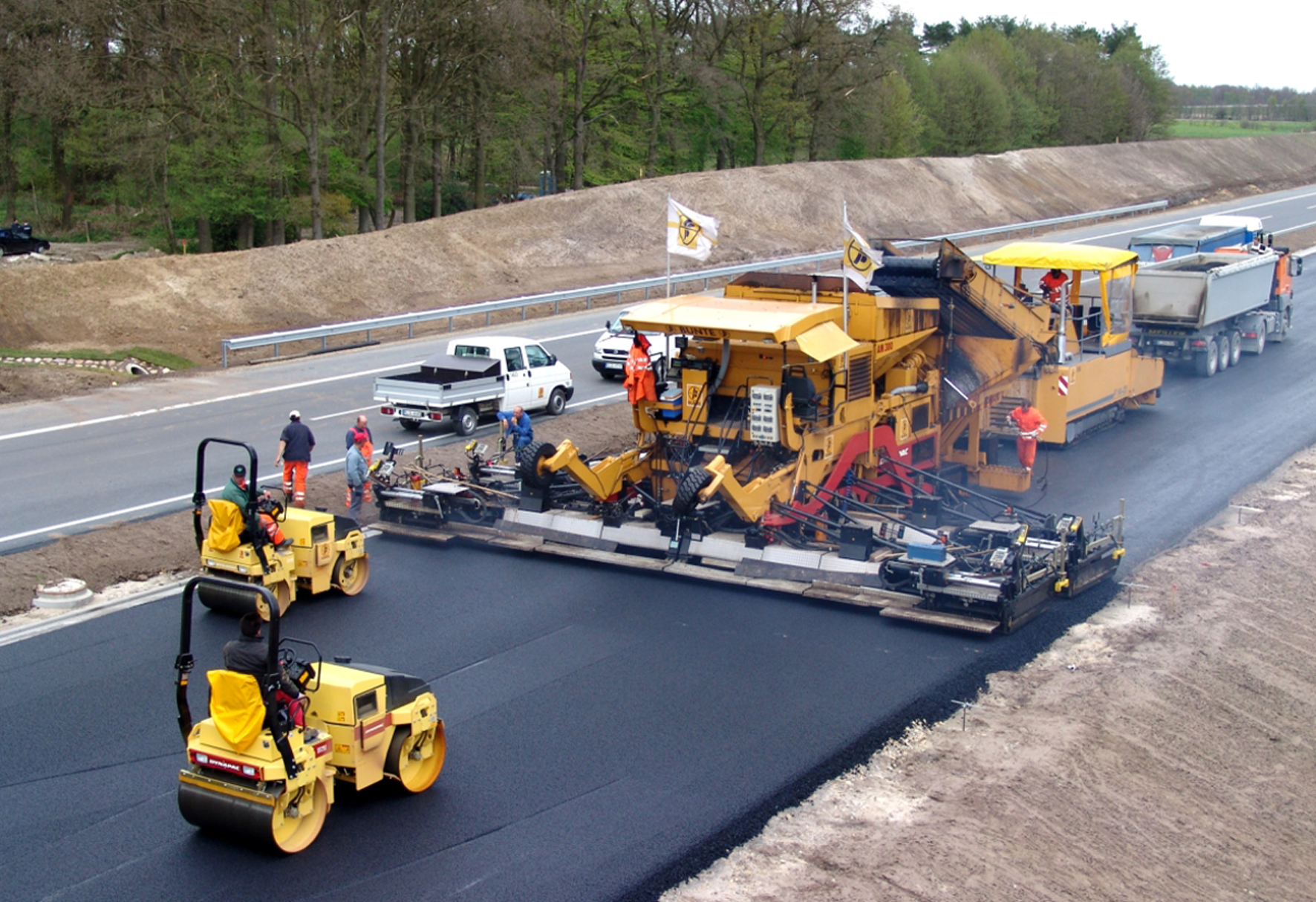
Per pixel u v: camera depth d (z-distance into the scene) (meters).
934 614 13.67
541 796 9.93
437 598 14.84
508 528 16.97
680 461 16.08
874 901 8.49
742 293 17.36
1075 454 21.94
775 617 14.11
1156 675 12.57
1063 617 14.17
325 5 41.66
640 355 15.95
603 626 13.81
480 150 54.66
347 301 37.28
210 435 23.22
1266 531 17.44
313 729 9.34
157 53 41.09
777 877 8.77
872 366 16.30
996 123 78.75
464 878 8.75
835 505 15.73
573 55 54.03
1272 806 10.30
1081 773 10.48
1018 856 9.16
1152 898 8.82
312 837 9.23
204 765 9.12
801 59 63.28
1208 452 21.89
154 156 41.19
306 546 14.41
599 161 61.69
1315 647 13.61
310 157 42.47
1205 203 66.12
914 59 78.94
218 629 13.91
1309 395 26.59
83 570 15.73
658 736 11.03
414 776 10.14
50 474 20.31
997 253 22.88
